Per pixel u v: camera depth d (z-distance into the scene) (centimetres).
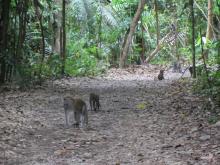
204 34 2838
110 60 3006
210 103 1068
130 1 3061
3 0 1522
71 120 984
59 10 2320
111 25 2912
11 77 1596
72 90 1540
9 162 666
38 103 1212
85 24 2805
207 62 1927
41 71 1805
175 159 664
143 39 3272
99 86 1692
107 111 1102
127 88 1614
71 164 658
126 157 688
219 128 845
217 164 630
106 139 809
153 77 2180
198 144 742
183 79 1742
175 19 3222
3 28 1526
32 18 2116
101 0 2912
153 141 779
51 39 2284
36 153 720
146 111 1082
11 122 941
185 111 1038
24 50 1792
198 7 2712
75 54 2403
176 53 2983
